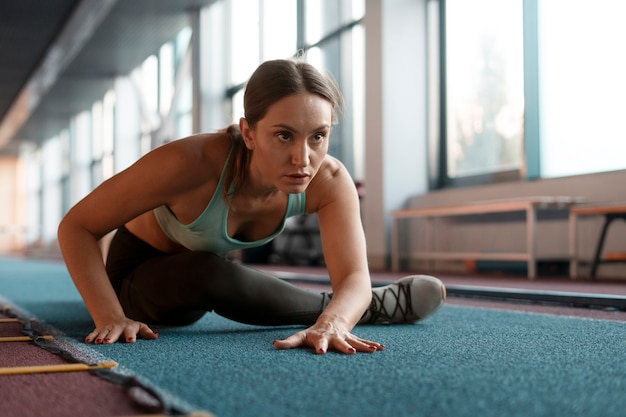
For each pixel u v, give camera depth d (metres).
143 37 11.00
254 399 1.00
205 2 9.70
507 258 5.21
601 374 1.20
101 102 15.13
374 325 2.00
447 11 6.75
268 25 9.05
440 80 6.86
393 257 6.52
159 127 10.80
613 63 5.11
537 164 5.66
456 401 0.98
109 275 2.00
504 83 6.09
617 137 5.09
